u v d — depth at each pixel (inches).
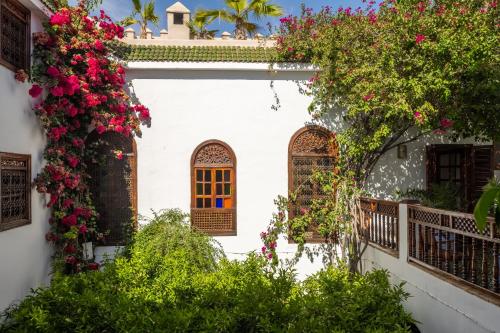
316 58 247.0
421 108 201.9
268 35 290.2
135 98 256.7
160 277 184.9
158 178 259.1
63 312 144.6
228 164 263.1
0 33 169.3
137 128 253.1
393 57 212.2
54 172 206.7
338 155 261.3
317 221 261.1
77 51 226.8
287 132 265.4
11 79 178.7
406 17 210.1
